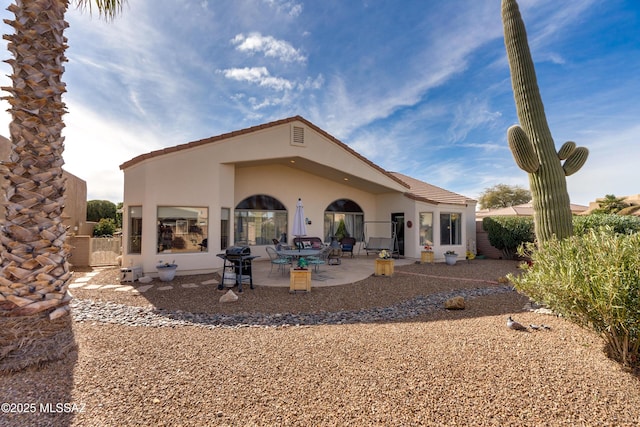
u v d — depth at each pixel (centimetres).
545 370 341
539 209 699
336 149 1421
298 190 1645
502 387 307
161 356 396
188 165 1095
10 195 363
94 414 267
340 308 703
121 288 883
